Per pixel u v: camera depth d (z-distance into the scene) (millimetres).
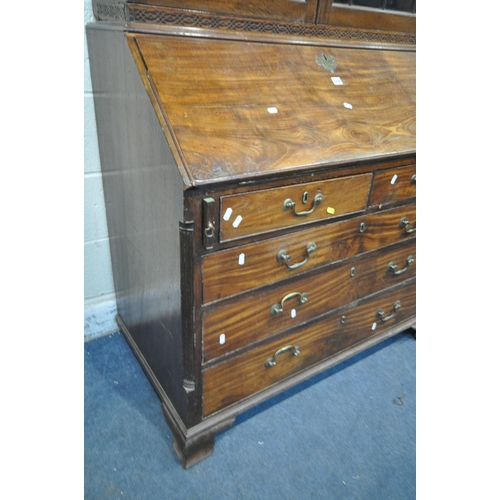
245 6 957
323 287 1105
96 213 1328
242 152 813
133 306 1266
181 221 780
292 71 1004
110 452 1084
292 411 1241
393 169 1074
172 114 792
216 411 1044
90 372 1335
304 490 1021
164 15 869
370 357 1476
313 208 938
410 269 1347
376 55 1209
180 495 989
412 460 1114
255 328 1006
